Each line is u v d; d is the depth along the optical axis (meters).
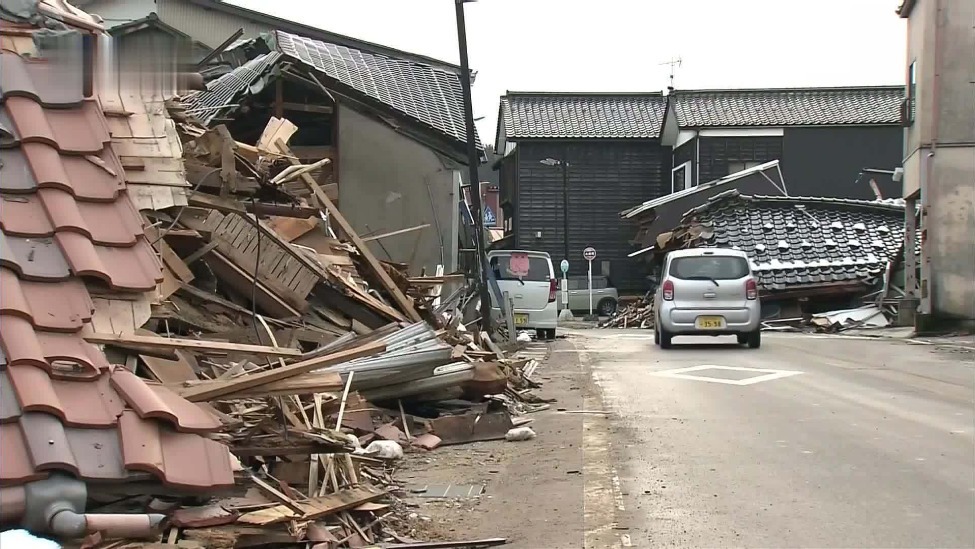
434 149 16.11
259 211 9.27
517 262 19.50
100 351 4.18
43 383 3.71
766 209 28.09
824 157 36.47
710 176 36.53
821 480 6.04
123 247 4.73
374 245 15.84
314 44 17.58
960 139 18.73
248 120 15.49
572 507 5.53
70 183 4.71
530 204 39.25
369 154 15.99
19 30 5.20
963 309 18.75
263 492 4.56
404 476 6.41
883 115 36.44
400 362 7.39
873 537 4.84
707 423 8.18
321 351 7.30
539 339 19.53
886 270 24.38
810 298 26.11
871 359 13.78
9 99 4.80
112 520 3.39
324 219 10.23
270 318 7.97
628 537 4.91
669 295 15.93
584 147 39.22
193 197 7.79
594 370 12.75
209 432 4.02
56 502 3.38
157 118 6.29
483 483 6.20
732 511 5.36
